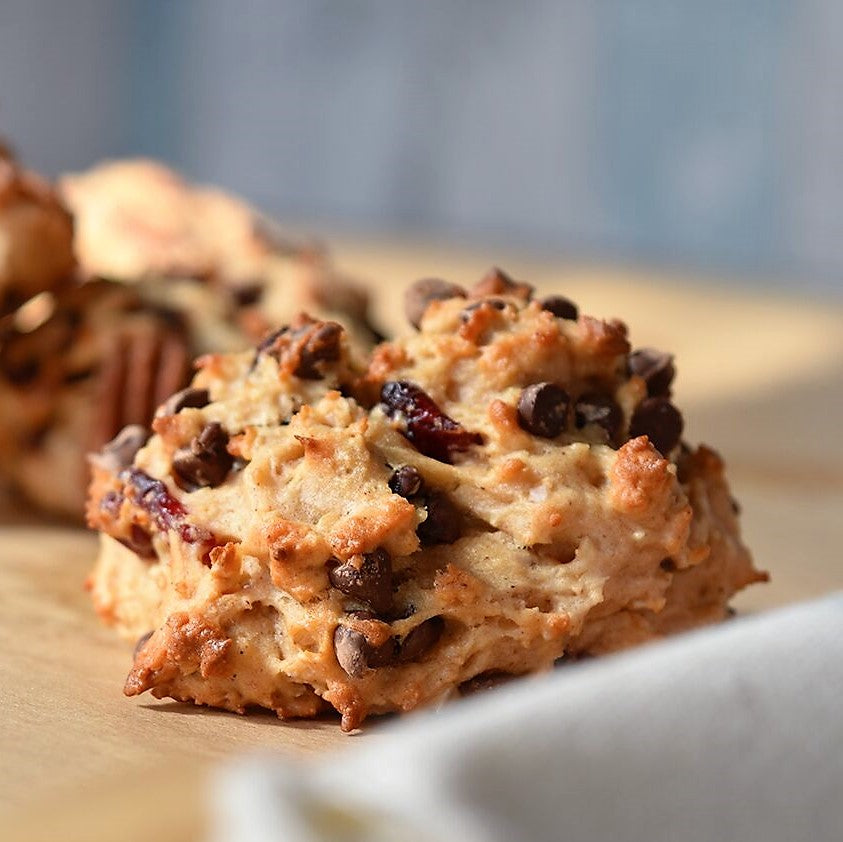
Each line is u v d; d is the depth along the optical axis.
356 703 0.27
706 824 0.22
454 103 0.91
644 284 0.59
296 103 0.93
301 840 0.20
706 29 0.85
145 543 0.29
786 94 0.84
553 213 0.90
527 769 0.21
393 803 0.21
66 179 0.44
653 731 0.22
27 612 0.31
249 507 0.28
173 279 0.39
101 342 0.37
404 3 0.91
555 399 0.28
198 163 0.94
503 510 0.28
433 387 0.28
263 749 0.26
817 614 0.23
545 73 0.89
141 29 0.92
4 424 0.37
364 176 0.93
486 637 0.27
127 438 0.30
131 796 0.23
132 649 0.30
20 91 0.89
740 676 0.22
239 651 0.27
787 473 0.42
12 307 0.36
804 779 0.22
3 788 0.25
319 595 0.27
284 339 0.29
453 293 0.30
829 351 0.51
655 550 0.28
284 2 0.92
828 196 0.83
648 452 0.28
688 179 0.87
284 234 0.44
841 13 0.82
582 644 0.28
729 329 0.53
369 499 0.27
